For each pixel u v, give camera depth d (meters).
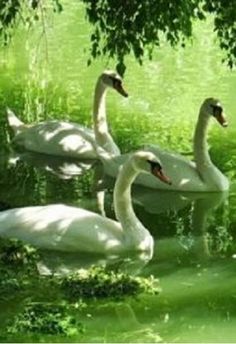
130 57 25.70
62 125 19.05
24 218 13.65
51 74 24.14
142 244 13.57
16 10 15.26
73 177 17.53
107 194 16.39
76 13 30.86
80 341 10.59
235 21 14.49
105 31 14.72
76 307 11.49
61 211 13.69
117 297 11.80
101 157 17.53
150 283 12.29
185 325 11.10
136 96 22.11
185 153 18.30
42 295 11.77
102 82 18.80
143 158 14.00
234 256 13.49
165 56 25.92
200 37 28.14
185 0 13.94
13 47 26.88
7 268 12.62
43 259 13.09
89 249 13.38
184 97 21.91
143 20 13.98
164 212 15.69
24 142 19.09
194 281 12.48
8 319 11.09
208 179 16.59
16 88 22.94
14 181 17.19
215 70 24.34
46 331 10.78
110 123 20.23
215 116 16.97
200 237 14.35
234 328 11.09
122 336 10.77
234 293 12.08
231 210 15.76
